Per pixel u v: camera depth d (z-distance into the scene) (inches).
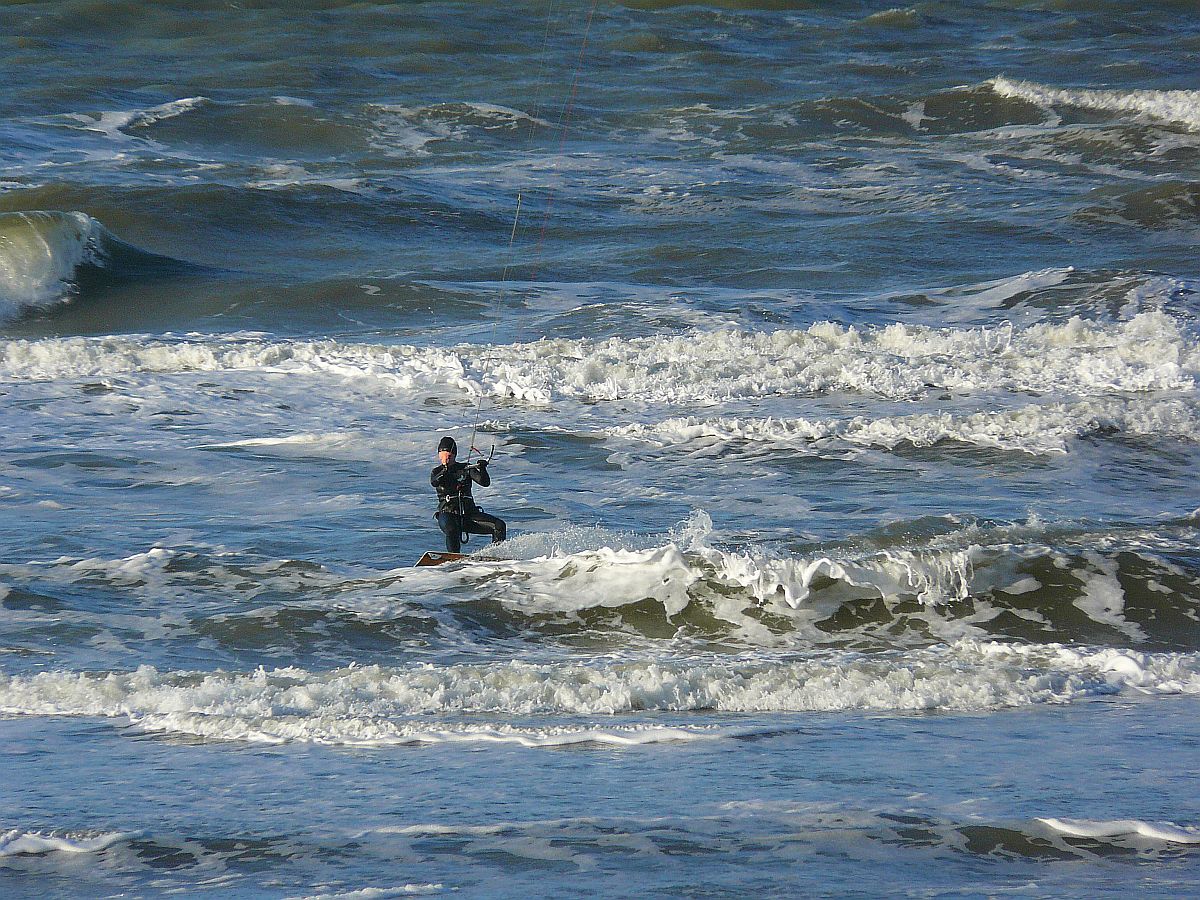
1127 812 789.2
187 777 917.8
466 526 1782.7
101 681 1232.8
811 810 801.6
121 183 5762.8
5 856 746.2
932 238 5009.8
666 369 3065.9
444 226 5324.8
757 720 1117.7
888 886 665.0
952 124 7396.7
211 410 2822.3
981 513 1979.6
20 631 1446.9
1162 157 6456.7
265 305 4168.3
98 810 829.8
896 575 1573.6
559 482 2253.9
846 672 1274.6
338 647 1427.2
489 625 1515.7
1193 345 3056.1
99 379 3083.2
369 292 4222.4
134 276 4645.7
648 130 7317.9
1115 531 1760.6
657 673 1251.8
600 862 709.3
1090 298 3681.1
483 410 2824.8
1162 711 1147.9
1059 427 2522.1
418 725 1081.4
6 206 5388.8
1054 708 1166.3
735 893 655.1
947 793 840.9
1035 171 6294.3
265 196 5521.7
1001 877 678.5
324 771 932.0
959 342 3223.4
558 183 6067.9
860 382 2955.2
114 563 1697.8
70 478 2273.6
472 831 767.1
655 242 5039.4
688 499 2118.6
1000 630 1498.5
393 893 664.4
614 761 955.3
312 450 2501.2
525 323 3764.8
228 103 7431.1
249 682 1226.6
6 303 4343.0
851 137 7190.0
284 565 1702.8
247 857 732.0
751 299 3961.6
